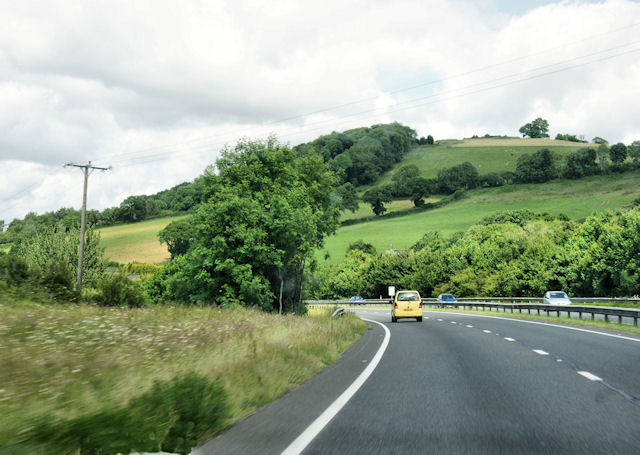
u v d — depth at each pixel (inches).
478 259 3742.6
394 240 6200.8
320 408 294.2
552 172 7431.1
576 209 6087.6
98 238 2402.8
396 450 211.2
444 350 598.2
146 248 5187.0
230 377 325.1
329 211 2245.3
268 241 1697.8
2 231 3690.9
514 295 3257.9
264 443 221.6
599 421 255.6
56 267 1229.7
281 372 384.8
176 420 221.3
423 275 4195.4
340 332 778.8
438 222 6614.2
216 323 628.4
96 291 1333.7
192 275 1654.8
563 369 426.9
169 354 387.5
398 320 1504.7
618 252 2444.6
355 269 5359.3
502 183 7701.8
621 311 977.5
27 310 615.5
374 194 7426.2
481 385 361.7
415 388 355.9
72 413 219.3
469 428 246.1
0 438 178.5
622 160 7278.5
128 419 200.2
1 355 320.8
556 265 2974.9
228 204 1646.2
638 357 494.6
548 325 1021.8
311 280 2031.3
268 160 2094.0
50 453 175.0
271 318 882.8
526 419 262.1
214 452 207.9
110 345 409.1
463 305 2321.6
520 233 3659.0
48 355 333.7
